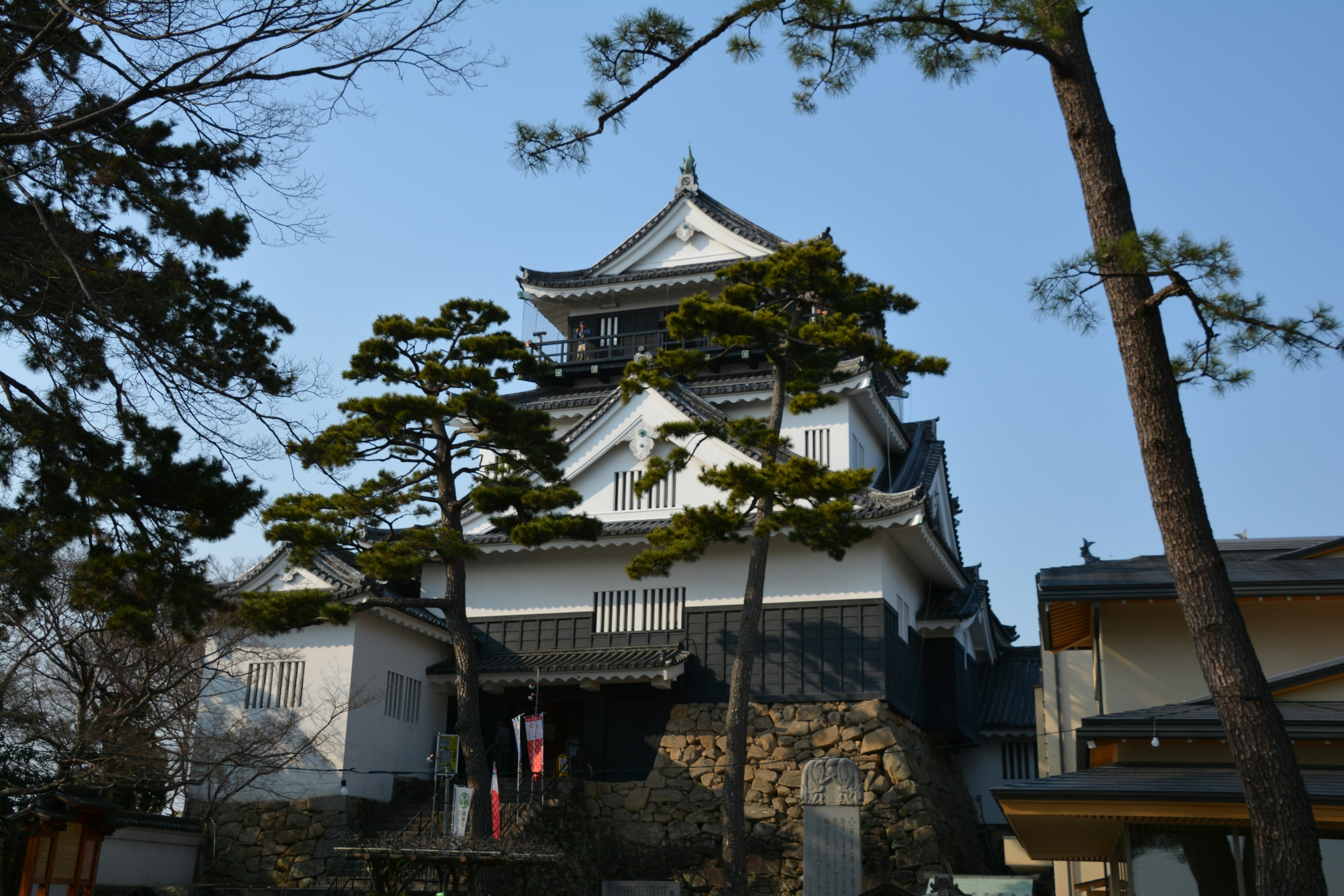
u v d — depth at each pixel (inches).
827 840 811.4
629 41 406.3
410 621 1057.5
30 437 490.3
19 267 469.4
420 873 707.4
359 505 823.7
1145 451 379.6
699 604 1072.8
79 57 503.8
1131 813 456.1
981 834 1181.7
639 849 980.6
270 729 971.9
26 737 809.5
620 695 1063.0
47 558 514.3
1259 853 349.1
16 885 666.8
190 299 531.2
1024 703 1255.5
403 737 1059.3
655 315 1400.1
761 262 847.7
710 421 890.1
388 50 408.5
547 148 416.2
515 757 1087.6
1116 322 388.8
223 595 806.5
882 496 1035.3
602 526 864.9
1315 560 684.1
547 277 1418.6
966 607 1152.2
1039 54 406.6
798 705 1008.9
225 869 957.8
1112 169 396.8
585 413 1331.2
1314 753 488.4
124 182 523.8
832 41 407.8
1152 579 652.1
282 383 526.9
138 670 921.5
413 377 871.1
